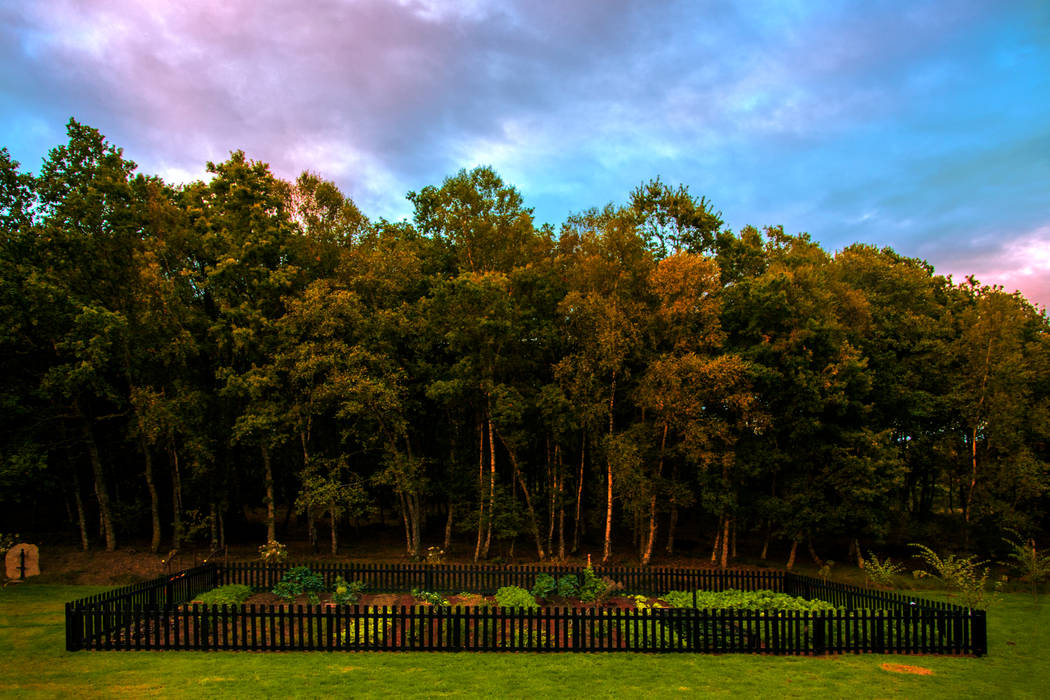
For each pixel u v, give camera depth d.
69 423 30.39
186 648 13.61
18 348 27.72
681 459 32.50
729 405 28.25
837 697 11.55
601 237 29.92
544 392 28.92
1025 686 12.54
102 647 13.64
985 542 33.66
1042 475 31.94
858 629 15.38
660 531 41.72
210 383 31.17
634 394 29.19
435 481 34.81
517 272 29.38
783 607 17.72
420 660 13.12
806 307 28.92
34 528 34.06
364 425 31.22
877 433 30.53
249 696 10.86
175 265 29.20
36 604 19.67
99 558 27.08
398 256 29.25
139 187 27.95
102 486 28.64
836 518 29.91
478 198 31.86
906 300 35.47
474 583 21.11
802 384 28.17
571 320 29.34
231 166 29.41
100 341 24.28
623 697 11.27
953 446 33.25
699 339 28.42
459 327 28.61
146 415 25.67
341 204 31.97
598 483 32.50
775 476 32.06
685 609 14.49
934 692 11.98
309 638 13.71
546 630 14.09
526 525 32.62
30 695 10.84
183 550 30.55
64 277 25.94
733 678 12.46
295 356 27.11
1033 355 33.34
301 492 29.48
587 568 20.44
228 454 31.50
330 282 29.34
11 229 26.44
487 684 11.73
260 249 28.30
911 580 28.94
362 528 41.50
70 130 27.25
